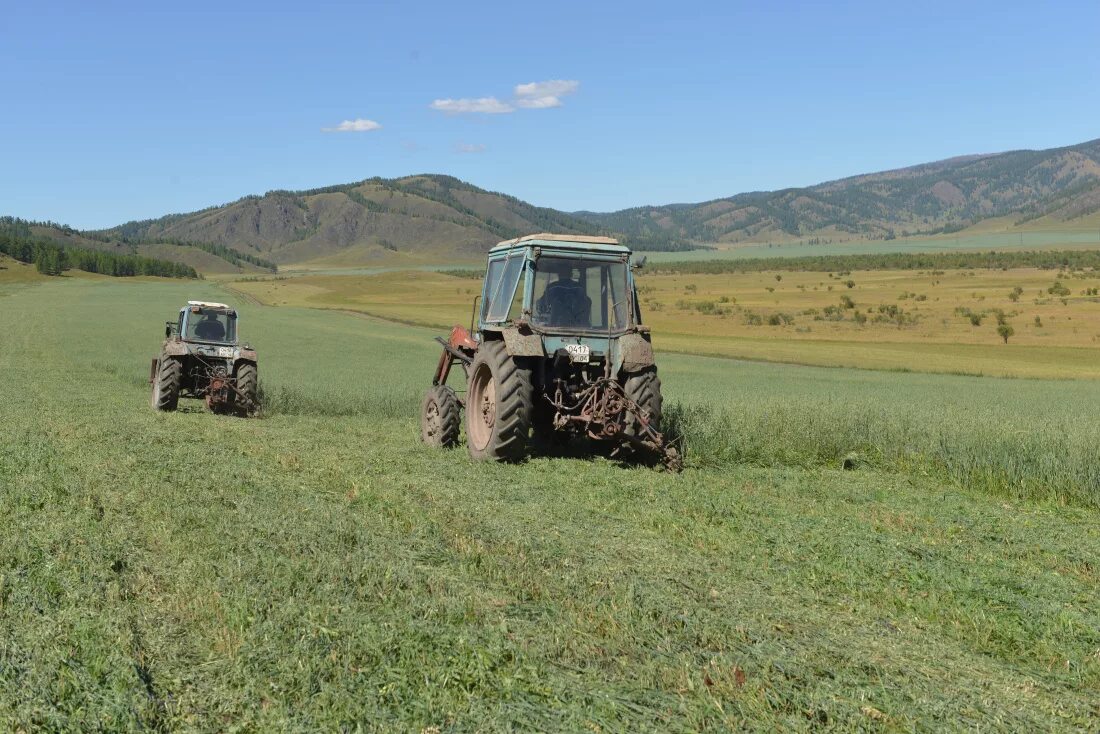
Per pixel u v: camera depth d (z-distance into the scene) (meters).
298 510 6.88
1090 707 3.82
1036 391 29.25
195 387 16.56
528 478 8.64
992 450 9.77
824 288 132.00
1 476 8.15
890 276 164.88
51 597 4.77
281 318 73.19
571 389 9.63
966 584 5.42
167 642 4.17
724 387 28.14
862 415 11.71
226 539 5.88
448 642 4.11
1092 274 150.38
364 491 7.73
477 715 3.48
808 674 3.93
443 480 8.44
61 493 7.50
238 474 8.57
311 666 3.82
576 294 9.63
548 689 3.70
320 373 30.56
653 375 9.51
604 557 5.68
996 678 4.07
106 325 55.47
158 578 5.10
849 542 6.39
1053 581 5.69
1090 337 62.53
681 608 4.71
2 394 17.88
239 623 4.31
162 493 7.43
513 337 9.38
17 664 3.86
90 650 4.01
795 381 32.44
